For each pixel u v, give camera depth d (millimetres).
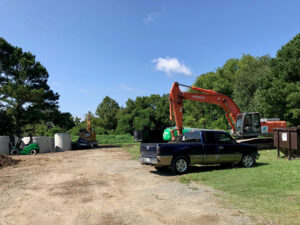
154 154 9719
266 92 26656
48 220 5059
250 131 18547
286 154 13562
